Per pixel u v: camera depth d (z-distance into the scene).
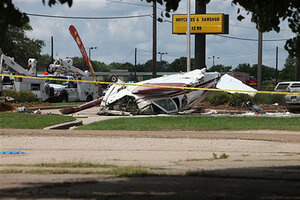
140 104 42.72
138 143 23.61
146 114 43.22
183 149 21.52
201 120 33.59
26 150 21.23
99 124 31.98
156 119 34.25
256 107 52.53
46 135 26.34
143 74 179.88
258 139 24.67
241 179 12.40
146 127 29.91
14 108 47.12
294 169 14.52
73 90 72.75
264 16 14.85
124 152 20.41
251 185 11.30
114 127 30.09
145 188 11.01
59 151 20.86
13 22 12.16
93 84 77.75
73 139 25.08
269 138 24.58
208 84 45.78
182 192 10.40
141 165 15.84
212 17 70.38
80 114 46.66
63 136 26.22
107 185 11.51
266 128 29.70
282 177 12.63
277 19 14.88
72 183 11.89
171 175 13.22
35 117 34.03
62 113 44.50
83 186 11.40
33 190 10.85
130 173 13.46
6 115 34.06
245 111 53.34
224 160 17.33
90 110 56.16
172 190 10.68
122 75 179.00
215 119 34.22
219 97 57.53
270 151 20.70
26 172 14.20
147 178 12.73
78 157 18.62
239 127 29.98
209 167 15.29
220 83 47.00
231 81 47.72
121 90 44.03
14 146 22.52
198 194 10.12
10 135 26.34
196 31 70.69
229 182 11.85
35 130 27.28
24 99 60.50
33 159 17.97
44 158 18.31
